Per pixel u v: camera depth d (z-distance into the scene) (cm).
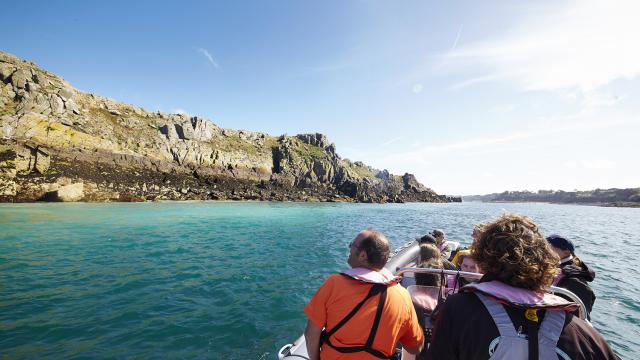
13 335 538
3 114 4178
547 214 5553
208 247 1328
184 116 7294
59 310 643
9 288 769
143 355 488
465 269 424
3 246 1263
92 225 1873
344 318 194
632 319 645
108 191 4003
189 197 4778
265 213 3142
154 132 6209
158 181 5175
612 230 2641
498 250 146
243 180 6956
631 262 1230
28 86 4753
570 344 125
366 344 192
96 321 597
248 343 533
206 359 482
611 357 128
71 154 4500
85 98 6084
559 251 366
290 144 9519
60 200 3428
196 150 6625
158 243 1388
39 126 4369
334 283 206
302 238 1644
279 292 778
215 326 589
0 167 3466
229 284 830
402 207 6047
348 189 7994
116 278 862
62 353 487
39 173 3775
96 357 478
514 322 128
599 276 992
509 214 165
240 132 9175
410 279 427
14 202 3209
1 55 4888
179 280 855
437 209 5691
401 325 202
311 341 208
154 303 690
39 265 985
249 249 1305
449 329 142
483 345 128
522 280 136
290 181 7756
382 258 210
